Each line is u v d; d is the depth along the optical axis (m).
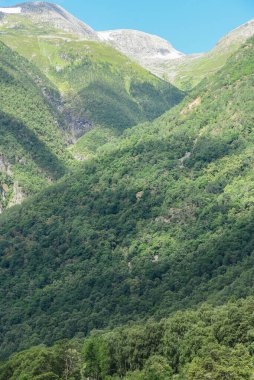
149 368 170.00
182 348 176.00
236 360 160.12
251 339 171.50
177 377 165.38
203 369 157.38
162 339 183.00
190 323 184.88
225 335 175.00
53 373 182.50
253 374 153.88
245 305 184.50
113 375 184.88
